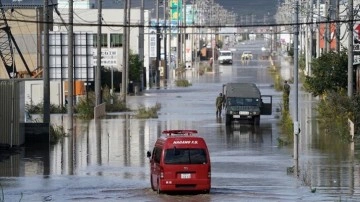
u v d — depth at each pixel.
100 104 129.88
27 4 176.88
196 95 176.88
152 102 157.88
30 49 172.50
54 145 92.81
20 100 90.81
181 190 57.03
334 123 99.56
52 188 61.38
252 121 114.44
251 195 56.56
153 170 59.69
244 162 76.81
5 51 169.62
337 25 129.12
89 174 70.19
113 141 95.81
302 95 168.62
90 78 124.00
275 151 85.31
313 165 73.56
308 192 58.12
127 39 176.00
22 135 92.12
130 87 188.12
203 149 57.62
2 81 89.12
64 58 122.00
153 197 55.97
